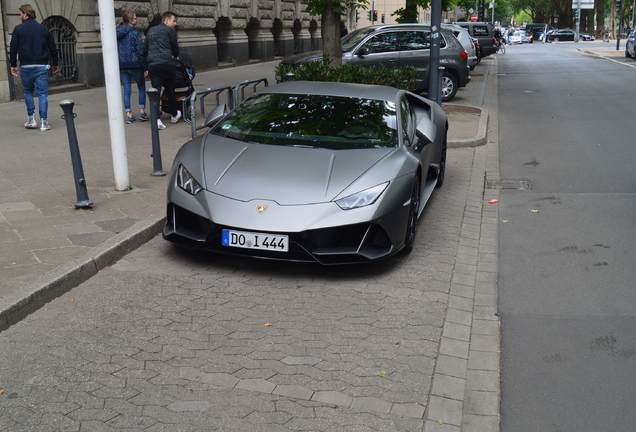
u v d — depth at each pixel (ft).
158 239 19.25
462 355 13.01
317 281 16.58
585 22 303.07
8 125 35.14
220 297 15.40
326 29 44.68
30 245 17.38
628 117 44.04
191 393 11.32
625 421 10.86
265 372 12.08
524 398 11.55
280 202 16.29
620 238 20.08
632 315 14.85
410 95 24.82
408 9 60.70
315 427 10.44
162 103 37.91
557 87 65.51
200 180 17.29
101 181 24.22
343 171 17.25
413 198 18.61
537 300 15.76
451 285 16.58
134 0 58.13
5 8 42.91
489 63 104.53
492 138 38.19
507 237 20.53
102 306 14.71
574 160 31.37
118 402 10.98
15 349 12.68
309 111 20.25
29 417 10.48
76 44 51.55
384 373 12.16
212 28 75.00
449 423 10.73
